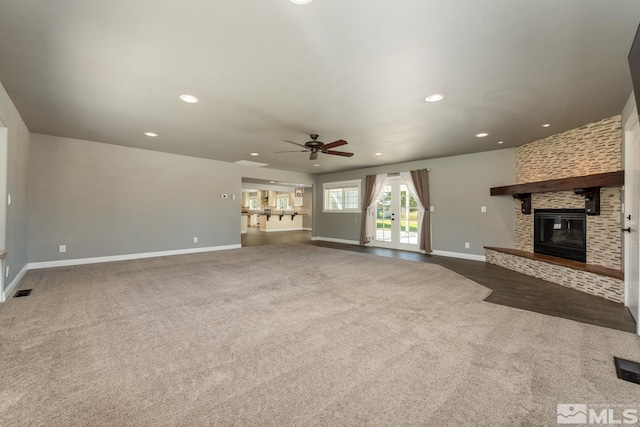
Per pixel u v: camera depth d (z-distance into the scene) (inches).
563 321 103.4
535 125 157.8
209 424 53.6
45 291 136.9
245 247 297.0
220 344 85.0
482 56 89.2
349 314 109.4
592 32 76.5
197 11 69.1
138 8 68.0
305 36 79.4
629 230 119.0
